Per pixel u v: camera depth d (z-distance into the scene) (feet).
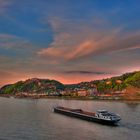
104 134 340.59
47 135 331.77
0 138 312.29
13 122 452.35
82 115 502.38
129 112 631.97
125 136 329.11
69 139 310.65
